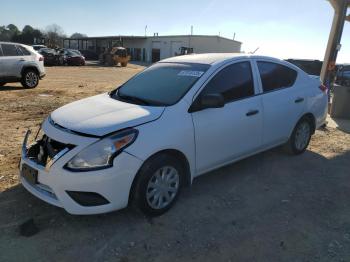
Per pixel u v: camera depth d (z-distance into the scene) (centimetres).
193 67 467
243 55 505
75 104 438
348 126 891
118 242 350
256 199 452
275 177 523
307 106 590
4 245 339
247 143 490
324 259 337
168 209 407
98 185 345
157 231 370
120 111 393
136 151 358
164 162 383
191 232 372
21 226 368
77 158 344
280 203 444
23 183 397
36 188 378
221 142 448
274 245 355
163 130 380
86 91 1433
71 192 346
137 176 368
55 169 348
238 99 475
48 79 1894
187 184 425
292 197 462
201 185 486
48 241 347
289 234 376
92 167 343
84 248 339
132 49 6519
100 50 6178
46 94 1286
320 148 676
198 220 395
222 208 424
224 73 462
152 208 386
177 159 404
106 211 355
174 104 407
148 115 382
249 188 482
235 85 474
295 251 347
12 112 916
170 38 5625
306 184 504
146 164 370
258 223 395
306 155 626
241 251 344
